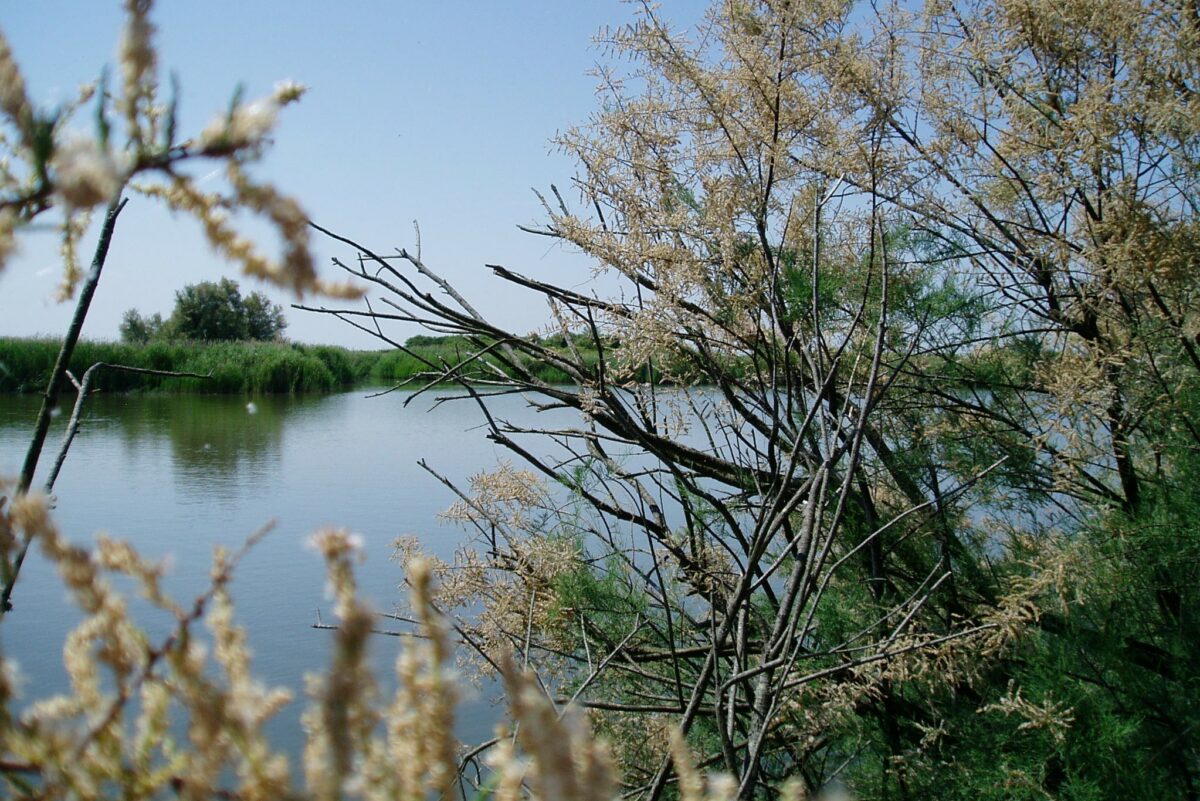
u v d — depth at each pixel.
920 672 2.84
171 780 0.60
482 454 11.97
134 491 9.59
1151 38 3.29
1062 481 3.40
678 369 3.92
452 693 0.60
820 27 3.63
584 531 3.72
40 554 0.60
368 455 12.55
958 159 3.72
